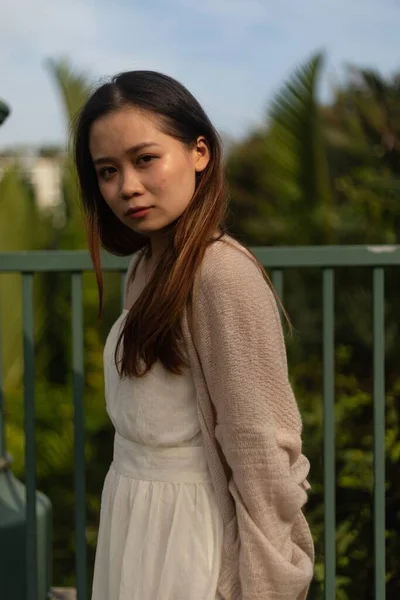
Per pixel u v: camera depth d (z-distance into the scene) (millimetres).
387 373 3244
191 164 1275
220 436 1204
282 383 1199
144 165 1236
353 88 4312
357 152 4195
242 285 1180
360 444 3445
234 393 1163
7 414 5387
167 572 1238
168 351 1231
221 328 1175
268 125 4871
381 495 1874
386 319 3367
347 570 2666
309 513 3059
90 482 5250
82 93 5258
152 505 1278
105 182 1281
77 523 1922
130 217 1262
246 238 5086
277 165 4820
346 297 3906
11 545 2006
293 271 4512
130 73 1282
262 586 1169
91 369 5551
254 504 1169
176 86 1278
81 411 1915
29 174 6539
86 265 1893
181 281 1207
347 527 2713
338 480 2867
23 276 1905
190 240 1227
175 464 1277
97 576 1396
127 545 1287
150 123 1228
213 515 1252
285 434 1196
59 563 5285
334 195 4746
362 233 3914
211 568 1226
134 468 1321
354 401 3523
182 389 1262
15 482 2148
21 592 2016
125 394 1317
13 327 5430
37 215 6078
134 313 1257
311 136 4684
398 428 2777
